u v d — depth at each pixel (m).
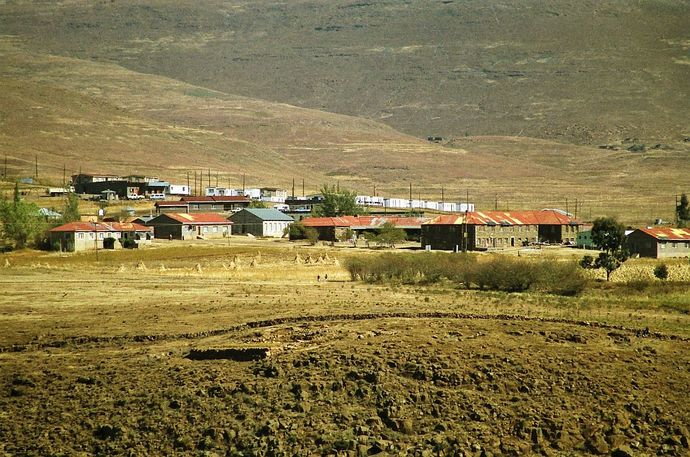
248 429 97.31
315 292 187.88
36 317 154.88
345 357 113.12
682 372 113.62
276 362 112.50
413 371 109.25
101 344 133.75
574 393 106.00
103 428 98.50
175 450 94.50
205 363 116.50
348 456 91.75
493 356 115.00
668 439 96.88
